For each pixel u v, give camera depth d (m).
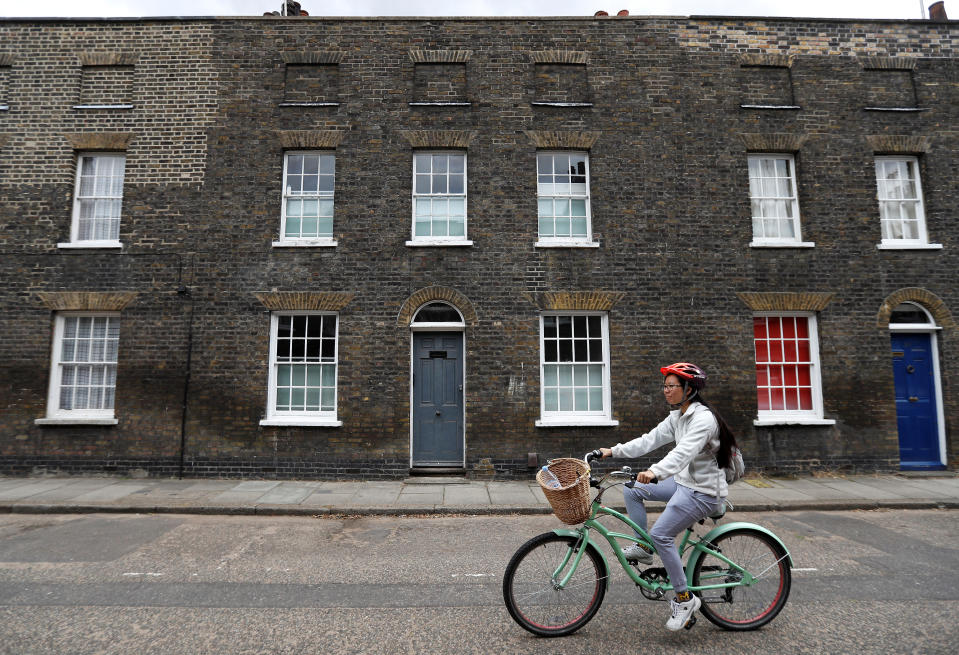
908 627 4.01
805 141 10.57
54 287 9.95
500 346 9.88
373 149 10.32
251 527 6.99
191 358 9.80
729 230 10.30
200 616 4.23
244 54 10.48
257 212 10.13
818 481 9.40
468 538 6.51
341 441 9.61
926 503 7.97
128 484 9.05
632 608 4.36
